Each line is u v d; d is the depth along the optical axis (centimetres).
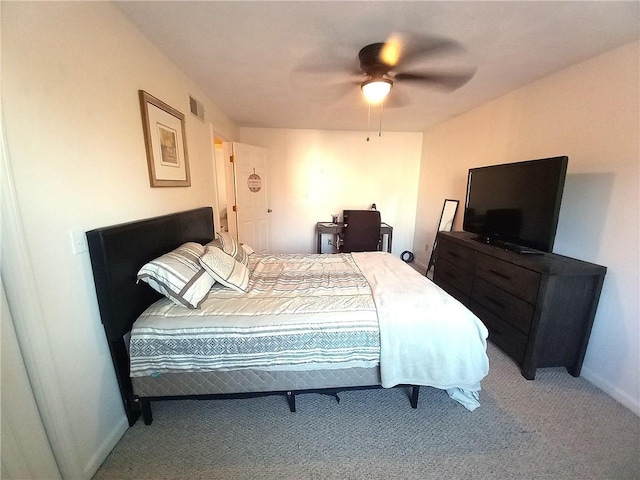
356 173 463
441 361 146
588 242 189
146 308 155
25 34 93
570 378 190
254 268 225
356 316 146
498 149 276
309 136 445
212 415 157
